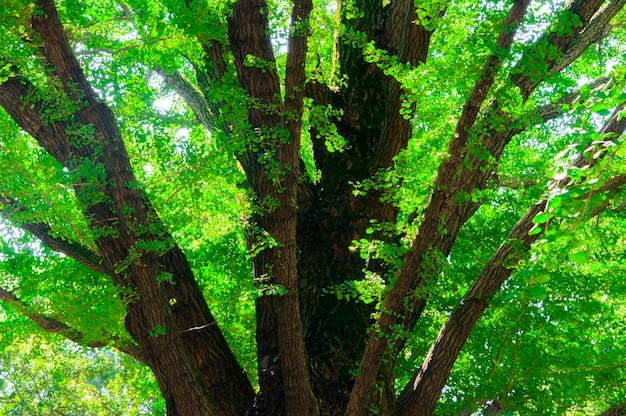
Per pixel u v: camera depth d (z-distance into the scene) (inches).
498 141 284.0
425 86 251.4
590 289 381.1
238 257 424.5
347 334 302.5
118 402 699.4
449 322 285.4
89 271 377.1
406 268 243.1
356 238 321.7
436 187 235.5
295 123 257.6
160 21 295.1
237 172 351.3
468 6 277.1
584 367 360.2
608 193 247.8
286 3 331.0
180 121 431.8
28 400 692.7
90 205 266.5
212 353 303.9
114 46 329.4
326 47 388.8
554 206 125.6
